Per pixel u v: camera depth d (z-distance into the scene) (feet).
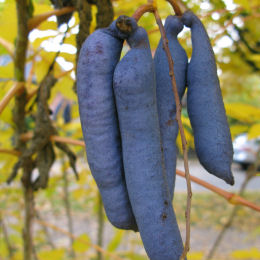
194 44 0.67
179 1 1.07
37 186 1.16
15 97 1.09
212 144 0.63
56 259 1.91
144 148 0.58
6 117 1.16
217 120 0.64
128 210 0.61
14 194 2.43
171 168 0.64
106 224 4.42
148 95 0.59
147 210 0.57
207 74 0.65
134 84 0.58
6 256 2.26
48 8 1.11
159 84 0.66
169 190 0.62
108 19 0.89
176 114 0.61
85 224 4.40
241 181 7.57
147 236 0.56
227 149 0.63
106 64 0.60
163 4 1.27
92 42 0.60
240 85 2.19
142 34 0.59
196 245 4.15
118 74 0.58
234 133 1.35
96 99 0.59
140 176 0.57
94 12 1.05
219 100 0.65
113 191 0.61
